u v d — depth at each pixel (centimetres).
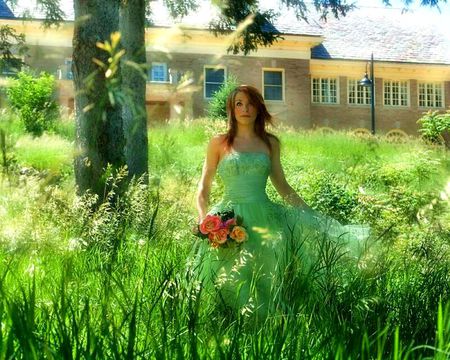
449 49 4950
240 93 450
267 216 413
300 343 201
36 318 233
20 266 319
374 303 245
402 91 4838
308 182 915
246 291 315
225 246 369
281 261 349
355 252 364
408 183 1222
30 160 777
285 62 4403
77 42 795
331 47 4734
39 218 368
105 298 196
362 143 2381
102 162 782
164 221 455
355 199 812
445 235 477
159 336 214
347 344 200
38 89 1055
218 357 188
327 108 4647
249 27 1370
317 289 282
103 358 174
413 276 362
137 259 366
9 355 168
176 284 233
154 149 1525
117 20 824
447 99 4891
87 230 402
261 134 456
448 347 189
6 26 578
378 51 4797
